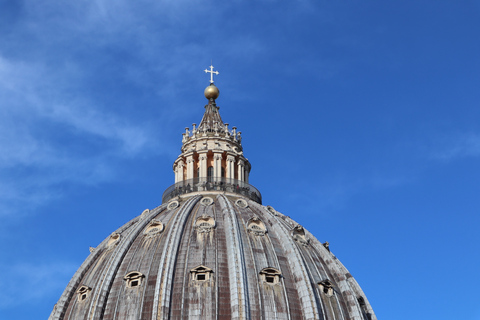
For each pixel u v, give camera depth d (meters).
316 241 122.25
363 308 118.50
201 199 125.69
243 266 108.75
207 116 144.50
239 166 136.62
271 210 129.38
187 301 105.56
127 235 118.50
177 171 136.88
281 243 115.75
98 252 122.94
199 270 108.12
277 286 108.62
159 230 116.69
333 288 112.25
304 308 107.31
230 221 116.25
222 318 104.62
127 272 111.19
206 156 136.00
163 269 107.94
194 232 115.06
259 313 105.56
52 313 115.75
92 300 108.75
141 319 104.56
